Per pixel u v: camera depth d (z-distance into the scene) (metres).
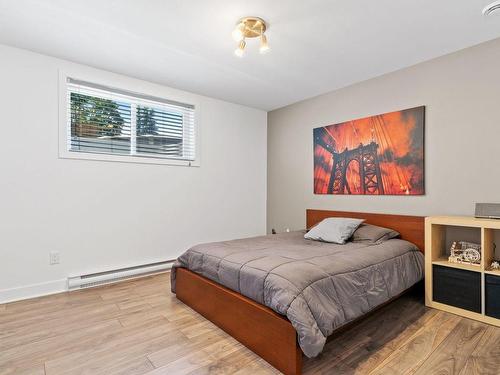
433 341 1.86
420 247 2.77
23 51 2.57
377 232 2.81
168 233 3.49
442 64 2.68
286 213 4.25
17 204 2.55
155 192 3.39
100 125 3.03
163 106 3.50
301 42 2.44
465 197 2.54
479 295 2.15
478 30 2.25
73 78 2.82
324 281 1.73
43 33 2.31
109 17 2.09
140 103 3.32
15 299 2.53
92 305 2.44
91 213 2.94
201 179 3.80
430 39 2.39
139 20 2.12
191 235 3.70
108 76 3.03
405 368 1.57
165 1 1.90
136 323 2.11
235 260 2.07
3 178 2.49
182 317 2.22
